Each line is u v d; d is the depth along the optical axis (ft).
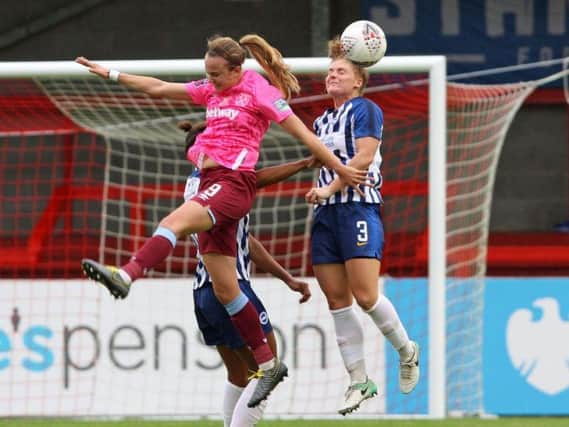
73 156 125.70
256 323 72.23
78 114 121.70
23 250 126.93
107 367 108.37
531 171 149.79
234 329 75.31
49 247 125.59
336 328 80.33
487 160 118.52
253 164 71.46
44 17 146.61
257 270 120.67
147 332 108.58
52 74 97.19
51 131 123.85
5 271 124.57
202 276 75.56
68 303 108.88
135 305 108.68
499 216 149.28
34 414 108.17
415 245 126.52
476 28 145.79
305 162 74.49
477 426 94.38
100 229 132.26
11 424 98.53
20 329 108.78
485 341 111.65
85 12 146.41
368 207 77.77
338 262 78.89
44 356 108.58
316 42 145.38
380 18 146.00
